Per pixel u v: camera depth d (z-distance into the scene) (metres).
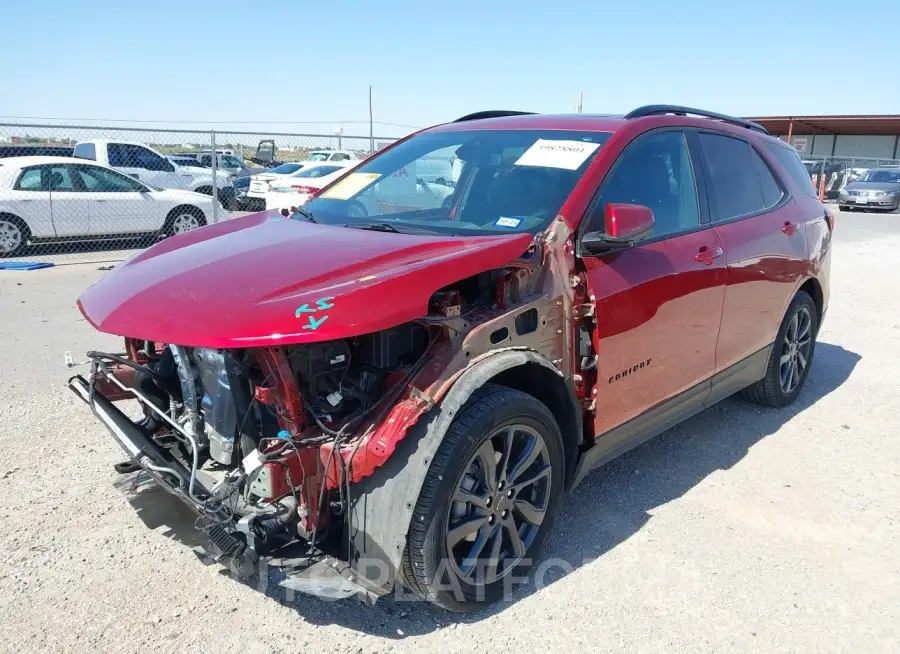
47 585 2.91
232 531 2.47
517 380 3.00
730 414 5.09
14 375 5.35
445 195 3.62
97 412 3.00
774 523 3.62
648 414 3.62
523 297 2.90
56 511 3.45
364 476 2.52
